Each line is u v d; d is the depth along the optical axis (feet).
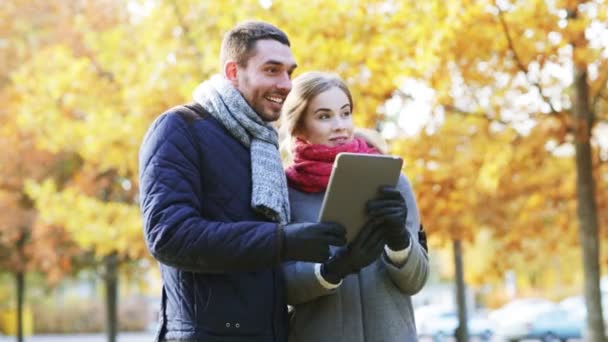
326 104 16.33
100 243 46.55
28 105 47.88
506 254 51.70
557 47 33.37
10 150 63.87
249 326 14.34
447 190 39.22
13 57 63.98
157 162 14.16
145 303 174.91
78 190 59.47
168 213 13.75
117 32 44.37
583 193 38.40
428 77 34.76
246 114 14.82
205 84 15.19
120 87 46.60
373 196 14.37
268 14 34.83
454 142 39.11
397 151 38.29
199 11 39.40
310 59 33.81
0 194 67.26
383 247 14.83
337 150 16.30
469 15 31.73
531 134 38.60
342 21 33.83
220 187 14.56
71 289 186.39
